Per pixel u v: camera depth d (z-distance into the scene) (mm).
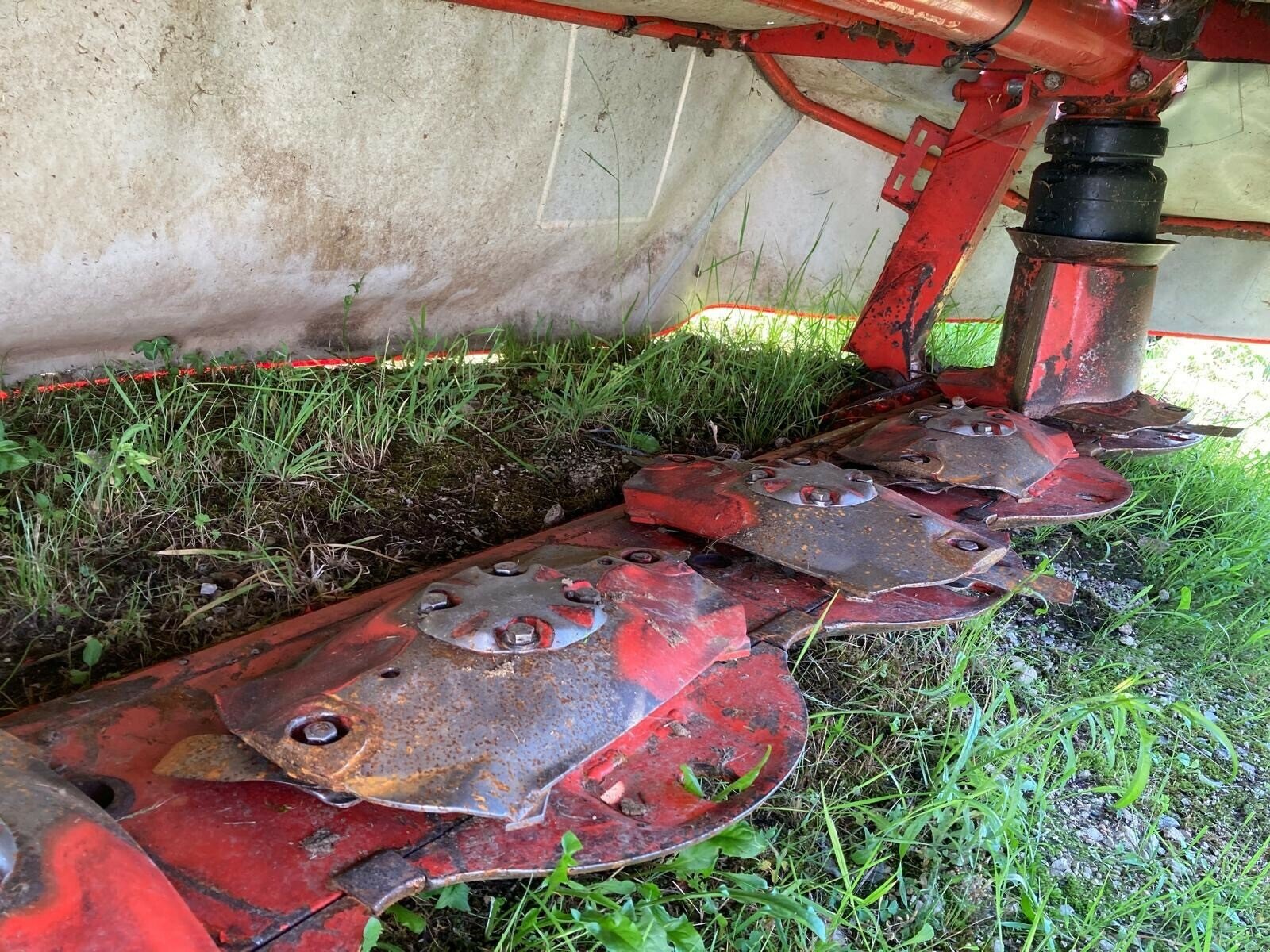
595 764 1437
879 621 1975
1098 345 3146
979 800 1831
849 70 3604
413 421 2748
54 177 2004
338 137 2438
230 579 2004
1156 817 1976
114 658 1750
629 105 3203
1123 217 2971
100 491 1985
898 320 3643
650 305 4098
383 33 2379
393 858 1199
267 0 2137
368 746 1215
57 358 2447
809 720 1799
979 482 2588
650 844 1293
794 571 2152
